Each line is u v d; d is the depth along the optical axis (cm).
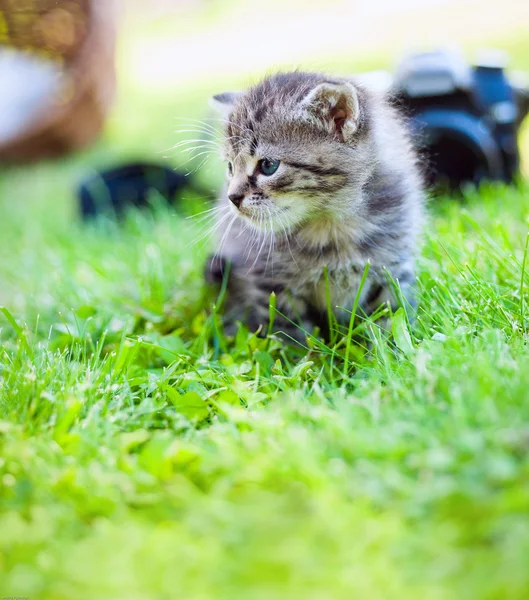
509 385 54
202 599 47
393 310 67
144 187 97
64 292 77
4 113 142
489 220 75
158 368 64
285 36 226
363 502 50
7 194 121
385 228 66
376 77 84
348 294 67
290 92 66
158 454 54
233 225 71
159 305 72
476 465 50
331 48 197
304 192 65
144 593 48
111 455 54
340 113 65
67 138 142
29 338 68
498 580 46
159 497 52
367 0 241
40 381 59
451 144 87
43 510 51
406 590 47
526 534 47
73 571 49
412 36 186
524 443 50
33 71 144
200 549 49
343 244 66
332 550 48
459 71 86
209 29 255
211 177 100
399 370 58
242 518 49
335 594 47
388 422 53
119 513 51
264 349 65
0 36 102
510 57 145
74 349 66
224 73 195
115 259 82
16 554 50
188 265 78
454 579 47
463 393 54
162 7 278
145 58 229
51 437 56
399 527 49
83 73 133
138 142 141
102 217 93
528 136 105
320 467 51
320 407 55
